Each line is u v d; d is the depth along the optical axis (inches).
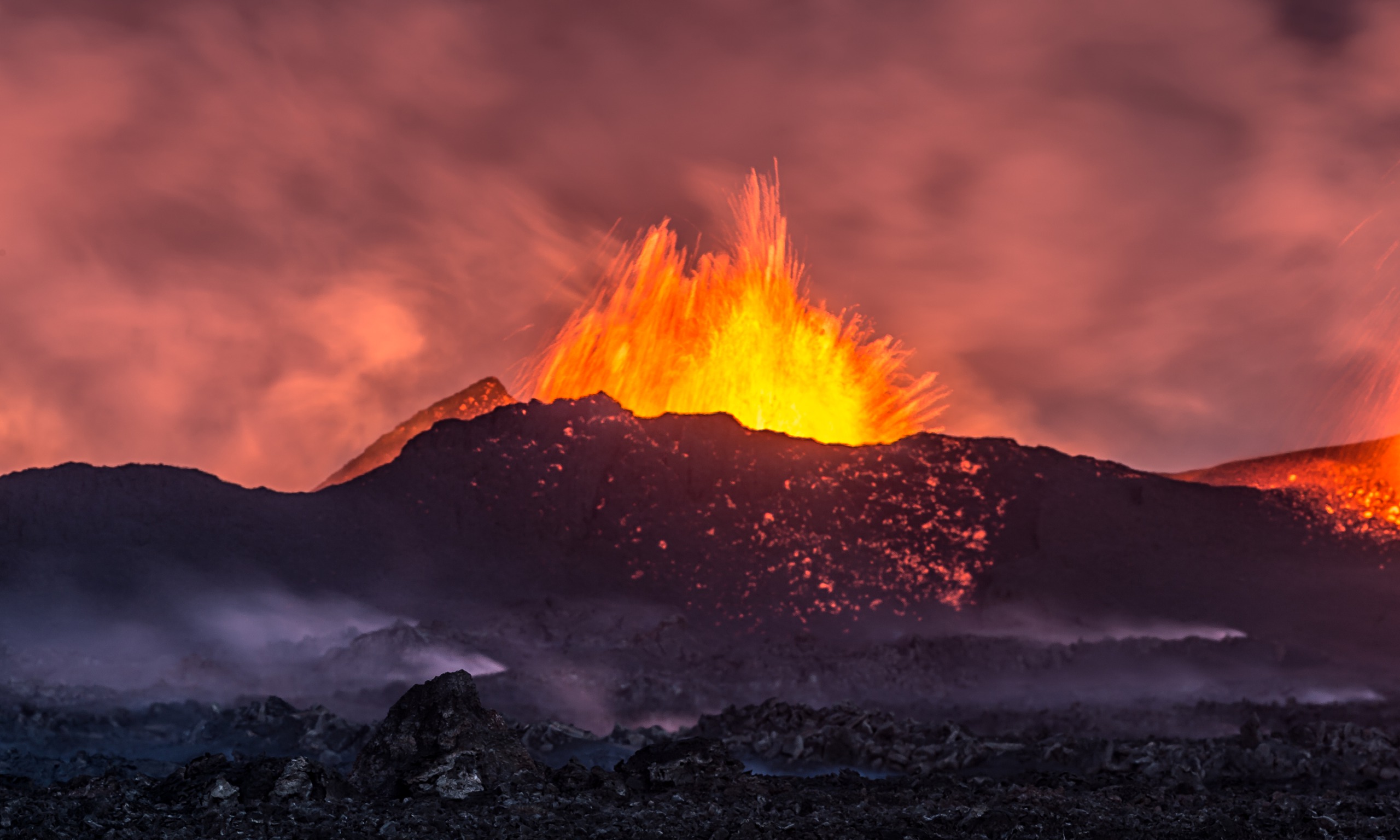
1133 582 3627.0
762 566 3609.7
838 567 3656.5
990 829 803.4
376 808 798.5
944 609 3457.2
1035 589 3538.4
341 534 3614.7
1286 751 1237.1
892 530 3890.3
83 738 1451.8
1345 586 3636.8
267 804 791.7
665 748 981.2
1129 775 1143.6
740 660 2768.2
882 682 2603.3
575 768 933.8
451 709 895.7
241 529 3545.8
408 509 3777.1
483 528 3718.0
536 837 724.0
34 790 837.8
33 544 3287.4
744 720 1494.8
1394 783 1165.7
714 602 3405.5
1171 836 788.6
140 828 729.0
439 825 746.2
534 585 3403.1
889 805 901.8
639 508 3833.7
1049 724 1830.7
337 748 1358.3
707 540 3718.0
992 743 1315.2
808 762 1306.6
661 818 802.8
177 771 863.1
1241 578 3671.3
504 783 860.6
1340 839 796.6
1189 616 3403.1
